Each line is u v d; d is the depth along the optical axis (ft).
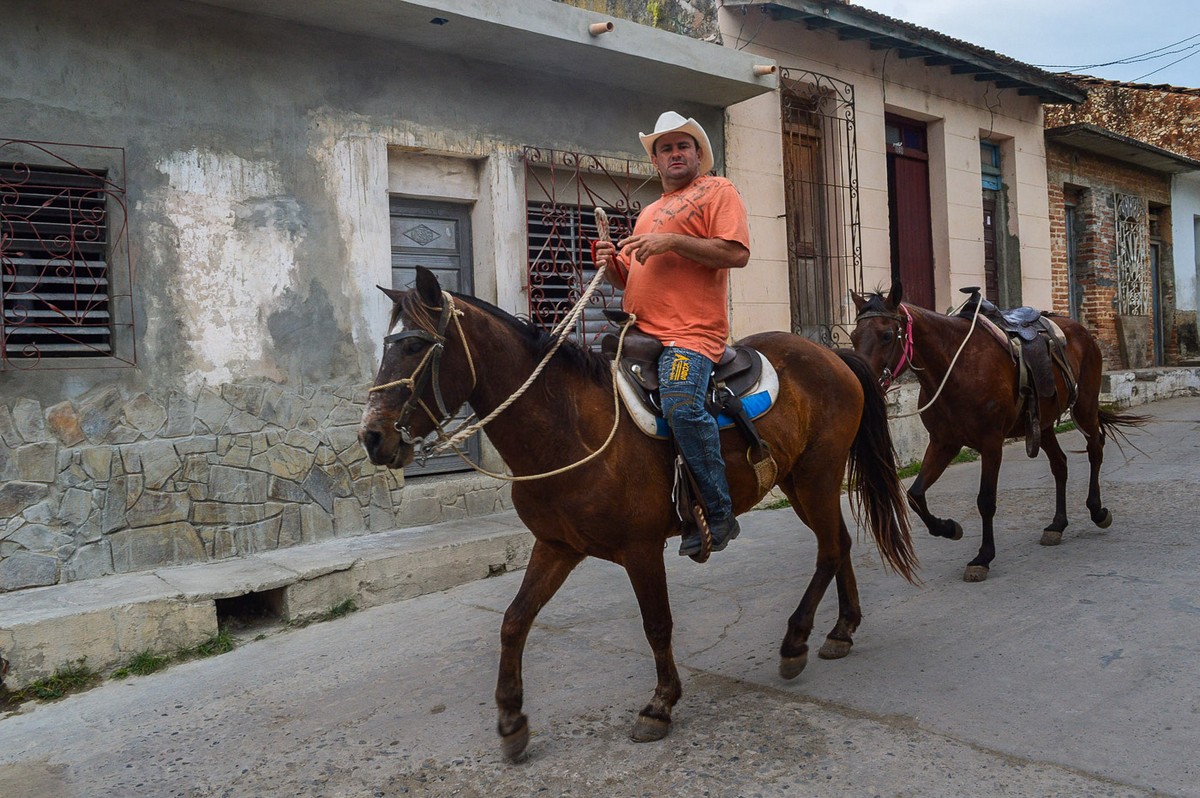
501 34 20.56
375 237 20.85
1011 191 40.06
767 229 29.40
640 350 11.43
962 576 17.54
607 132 25.26
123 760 11.84
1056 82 38.88
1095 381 21.31
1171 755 9.86
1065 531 20.76
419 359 9.87
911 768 10.06
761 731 11.30
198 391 18.33
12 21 16.34
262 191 19.19
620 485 10.77
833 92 31.27
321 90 19.98
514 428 10.69
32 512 16.39
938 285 36.60
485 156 22.68
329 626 17.07
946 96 36.06
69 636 14.55
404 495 21.09
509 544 20.11
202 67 18.40
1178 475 26.04
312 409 19.85
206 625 15.90
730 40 27.99
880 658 13.53
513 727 10.96
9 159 16.33
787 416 12.69
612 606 17.38
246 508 18.80
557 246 24.41
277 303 19.40
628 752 11.02
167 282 17.98
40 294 16.97
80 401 16.96
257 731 12.50
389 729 12.27
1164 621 13.88
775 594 17.29
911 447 32.12
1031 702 11.50
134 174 17.60
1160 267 53.16
